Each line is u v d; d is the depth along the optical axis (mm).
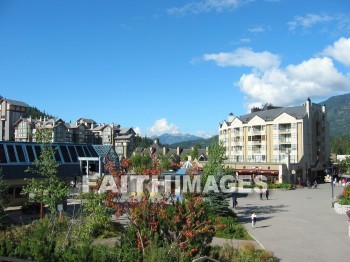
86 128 140250
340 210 37938
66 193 23000
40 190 22312
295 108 89750
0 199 23641
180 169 47812
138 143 192125
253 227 30766
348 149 162125
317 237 27250
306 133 83375
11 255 12664
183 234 15273
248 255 19422
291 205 44375
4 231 19547
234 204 41594
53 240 15203
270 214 37500
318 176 86750
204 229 15375
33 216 30062
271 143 86438
